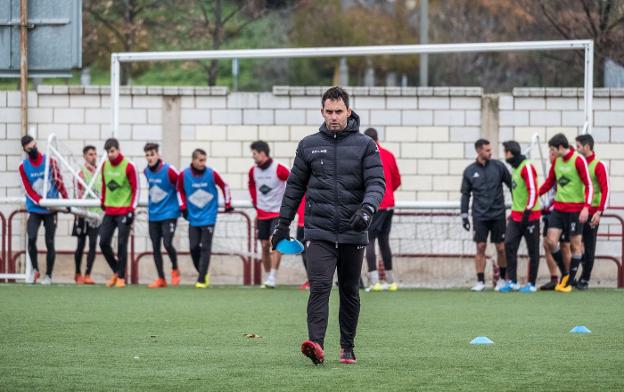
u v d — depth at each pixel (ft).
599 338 84.89
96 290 139.64
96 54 287.48
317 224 67.00
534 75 326.85
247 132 175.01
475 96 172.45
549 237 142.92
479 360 70.74
